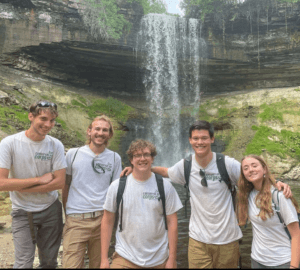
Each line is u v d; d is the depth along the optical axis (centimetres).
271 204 281
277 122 3167
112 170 364
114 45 3191
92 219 342
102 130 348
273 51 3575
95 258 346
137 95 3825
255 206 297
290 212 271
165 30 3456
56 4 2927
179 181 351
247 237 634
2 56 2888
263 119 3241
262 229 289
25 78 3031
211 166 326
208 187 322
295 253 264
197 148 321
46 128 310
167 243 300
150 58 3447
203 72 3722
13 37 2875
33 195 321
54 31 2972
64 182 330
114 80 3662
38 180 310
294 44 3488
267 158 2634
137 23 3375
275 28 3534
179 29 3506
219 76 3806
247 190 310
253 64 3691
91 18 3047
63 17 2998
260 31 3581
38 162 318
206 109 3691
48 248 326
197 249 331
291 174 2395
